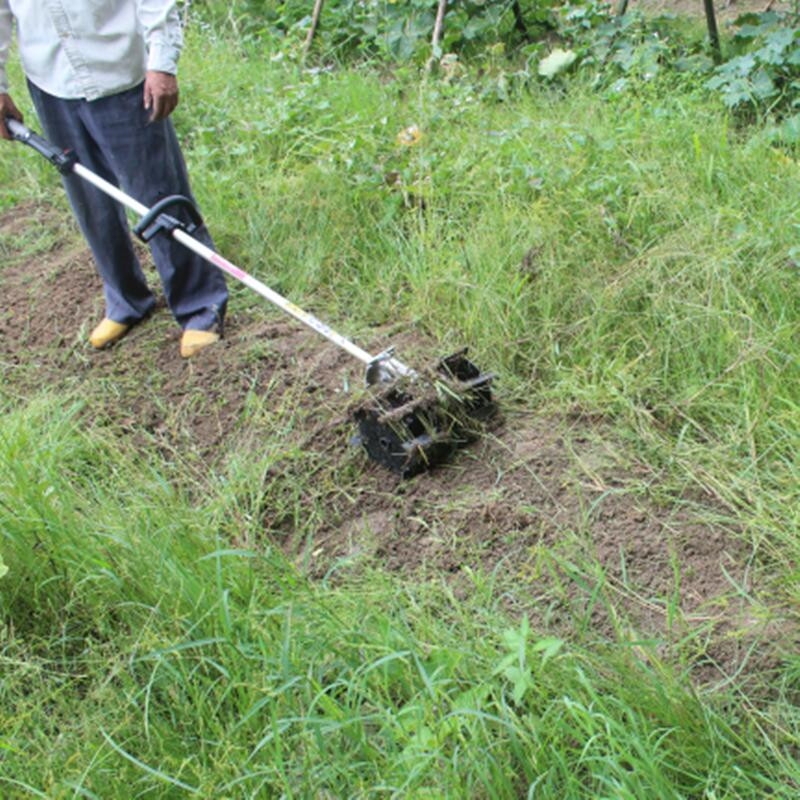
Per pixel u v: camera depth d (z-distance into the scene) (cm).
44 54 401
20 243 555
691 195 430
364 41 689
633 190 445
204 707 263
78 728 265
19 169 632
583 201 439
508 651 268
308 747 242
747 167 446
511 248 425
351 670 261
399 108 566
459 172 483
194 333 434
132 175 414
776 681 255
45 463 350
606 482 327
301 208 503
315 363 411
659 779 221
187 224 411
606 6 635
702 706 243
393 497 341
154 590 295
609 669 260
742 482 312
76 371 445
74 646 298
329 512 345
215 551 298
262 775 242
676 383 359
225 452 382
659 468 329
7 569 289
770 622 269
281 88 632
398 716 248
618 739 231
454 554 314
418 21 672
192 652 279
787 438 321
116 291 452
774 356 345
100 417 409
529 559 305
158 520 323
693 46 596
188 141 614
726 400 342
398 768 235
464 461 349
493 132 509
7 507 320
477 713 233
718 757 235
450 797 228
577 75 592
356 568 318
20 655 293
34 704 276
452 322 418
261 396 402
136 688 270
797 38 532
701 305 368
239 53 723
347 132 545
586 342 381
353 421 370
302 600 290
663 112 500
